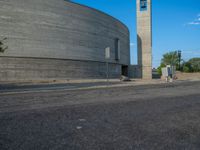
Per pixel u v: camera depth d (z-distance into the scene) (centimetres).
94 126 655
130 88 2227
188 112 873
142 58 7962
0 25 4666
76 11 5778
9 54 4747
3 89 2422
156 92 1764
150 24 7856
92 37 6178
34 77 5050
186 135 563
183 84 2945
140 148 468
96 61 6325
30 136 561
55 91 1989
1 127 652
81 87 2541
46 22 5234
